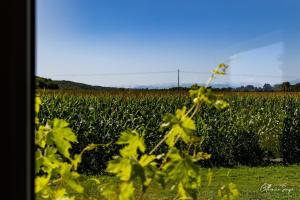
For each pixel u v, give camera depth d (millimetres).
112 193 1695
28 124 596
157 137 14172
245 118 16891
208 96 1938
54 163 1870
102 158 13289
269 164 14578
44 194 1781
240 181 11359
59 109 14125
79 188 1816
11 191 578
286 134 15516
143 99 18250
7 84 576
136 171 1528
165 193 5098
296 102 18531
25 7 589
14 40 580
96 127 13570
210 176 2125
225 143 14734
